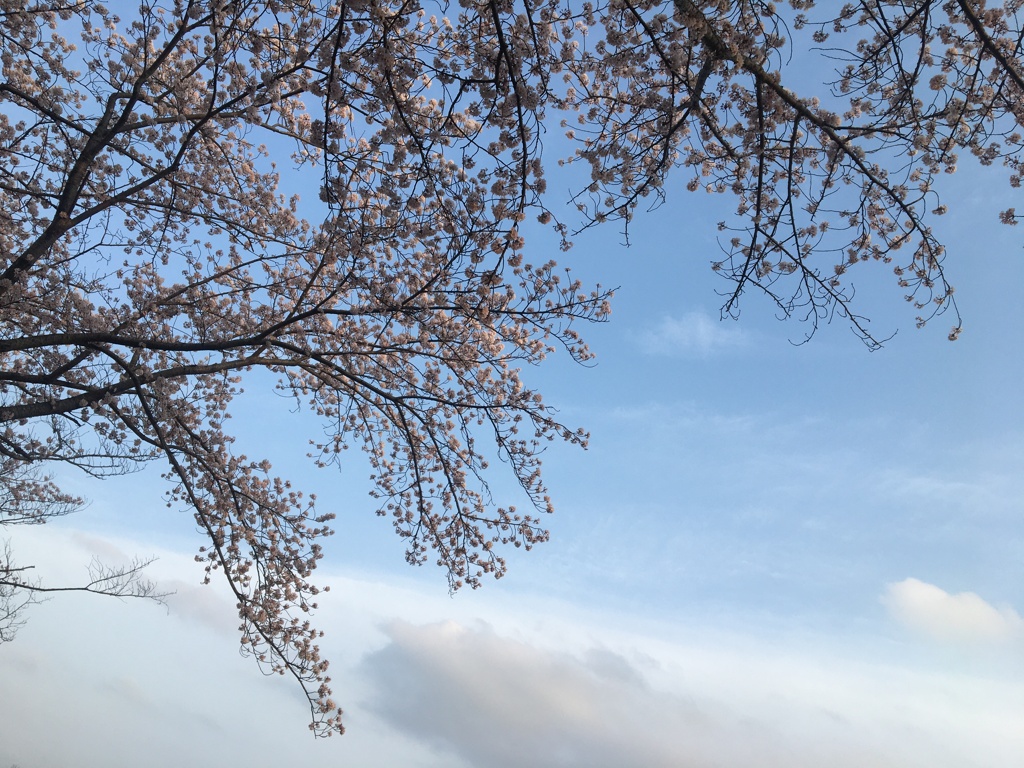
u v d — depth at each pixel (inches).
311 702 388.2
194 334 398.3
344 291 391.5
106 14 385.1
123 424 408.5
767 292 262.8
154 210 400.5
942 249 256.5
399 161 239.5
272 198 436.8
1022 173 266.4
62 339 325.7
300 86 309.7
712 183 294.8
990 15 247.0
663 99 253.3
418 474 421.7
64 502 463.5
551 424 400.2
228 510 422.6
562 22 233.5
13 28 361.4
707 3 216.4
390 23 202.4
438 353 394.9
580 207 240.8
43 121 379.2
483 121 213.6
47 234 350.3
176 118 341.7
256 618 394.6
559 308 324.8
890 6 234.7
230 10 296.8
